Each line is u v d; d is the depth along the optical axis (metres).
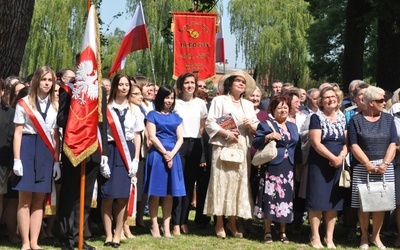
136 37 10.36
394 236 8.66
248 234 8.67
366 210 7.55
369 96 7.78
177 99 8.72
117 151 7.52
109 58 31.23
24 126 6.97
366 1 17.31
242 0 41.03
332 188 7.82
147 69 31.95
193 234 8.57
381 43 16.84
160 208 11.09
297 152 8.20
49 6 31.64
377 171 7.62
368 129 7.73
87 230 7.87
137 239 8.01
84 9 32.00
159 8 31.53
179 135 8.29
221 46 13.16
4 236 7.97
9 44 9.93
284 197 8.00
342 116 8.03
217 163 8.26
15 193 7.41
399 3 15.98
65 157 7.03
